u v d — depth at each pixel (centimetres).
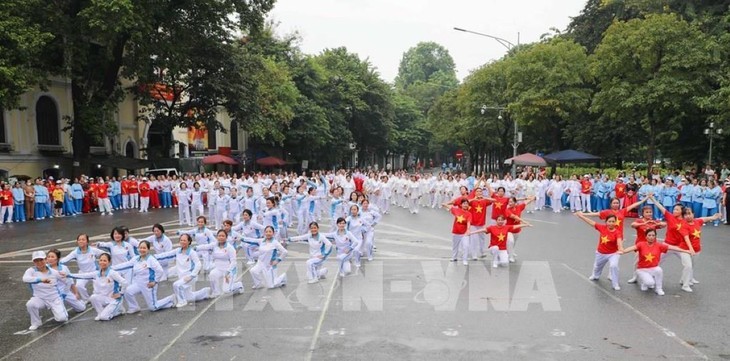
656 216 2295
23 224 2206
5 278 1266
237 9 3117
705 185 2156
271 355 759
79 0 2667
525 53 3906
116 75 3073
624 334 831
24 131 3089
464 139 5819
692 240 1116
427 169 10919
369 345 791
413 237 1802
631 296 1046
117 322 930
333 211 1844
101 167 3550
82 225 2170
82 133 3031
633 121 3512
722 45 2859
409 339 815
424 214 2594
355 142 6256
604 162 4506
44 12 2472
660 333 835
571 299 1024
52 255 940
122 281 957
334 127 5334
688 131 3497
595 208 2675
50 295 916
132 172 3912
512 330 852
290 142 4997
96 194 2689
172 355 767
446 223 2206
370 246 1405
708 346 780
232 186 2192
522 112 3791
